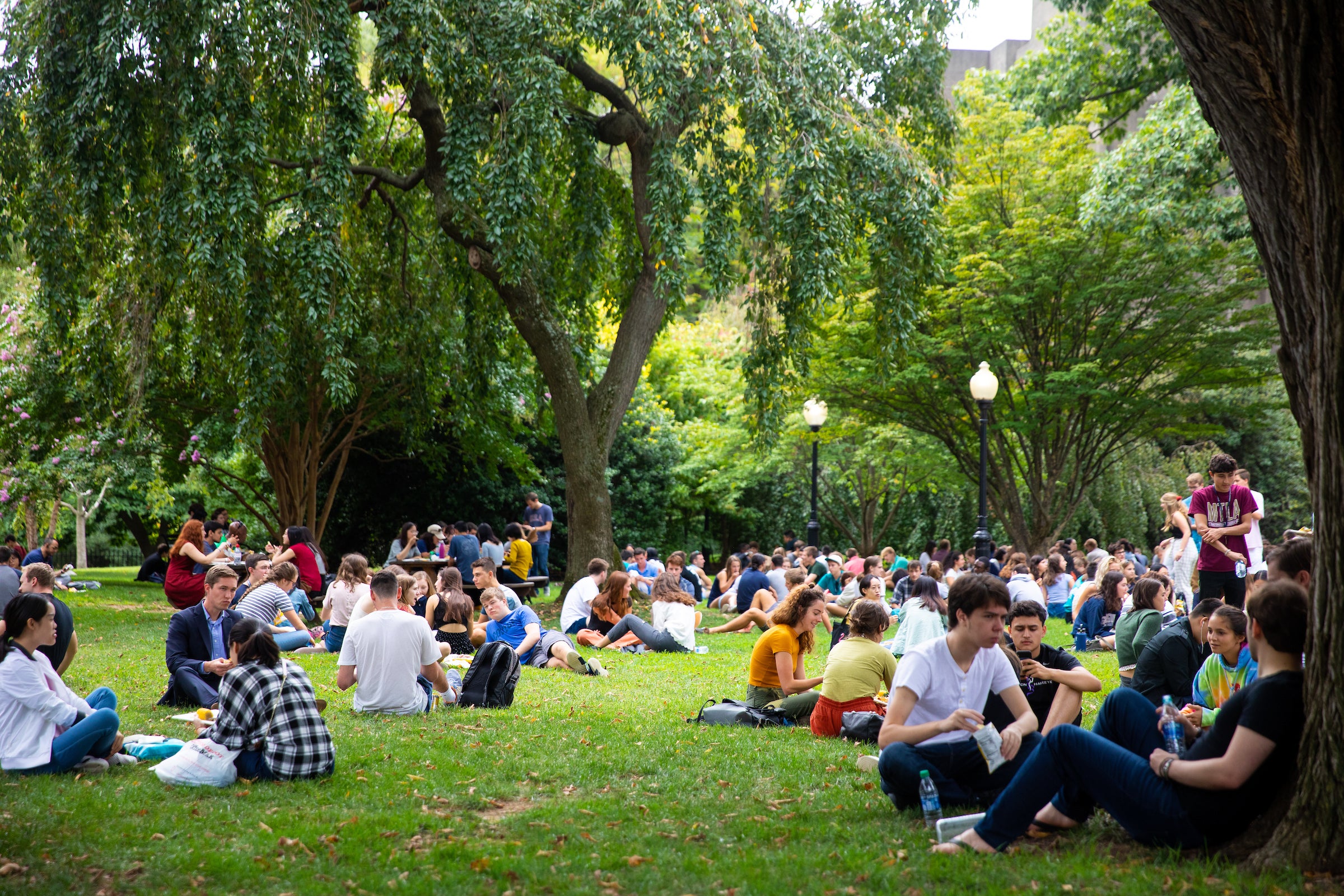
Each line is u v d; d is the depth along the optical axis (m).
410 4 14.43
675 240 15.53
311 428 24.03
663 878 4.28
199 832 5.00
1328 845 3.90
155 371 19.53
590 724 8.04
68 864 4.47
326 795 5.75
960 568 20.56
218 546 16.27
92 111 13.98
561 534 31.45
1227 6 4.20
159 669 10.68
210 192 13.78
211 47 13.83
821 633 17.31
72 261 16.00
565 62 16.47
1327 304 3.99
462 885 4.22
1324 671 3.98
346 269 14.77
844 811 5.38
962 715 5.02
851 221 17.44
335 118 14.38
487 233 15.99
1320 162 3.93
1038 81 24.77
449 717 8.20
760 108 15.33
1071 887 3.93
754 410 20.11
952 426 25.06
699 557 23.88
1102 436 24.62
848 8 20.16
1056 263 21.11
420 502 29.83
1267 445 35.06
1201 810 4.23
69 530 39.88
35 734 6.16
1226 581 9.77
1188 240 20.89
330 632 12.11
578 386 18.16
